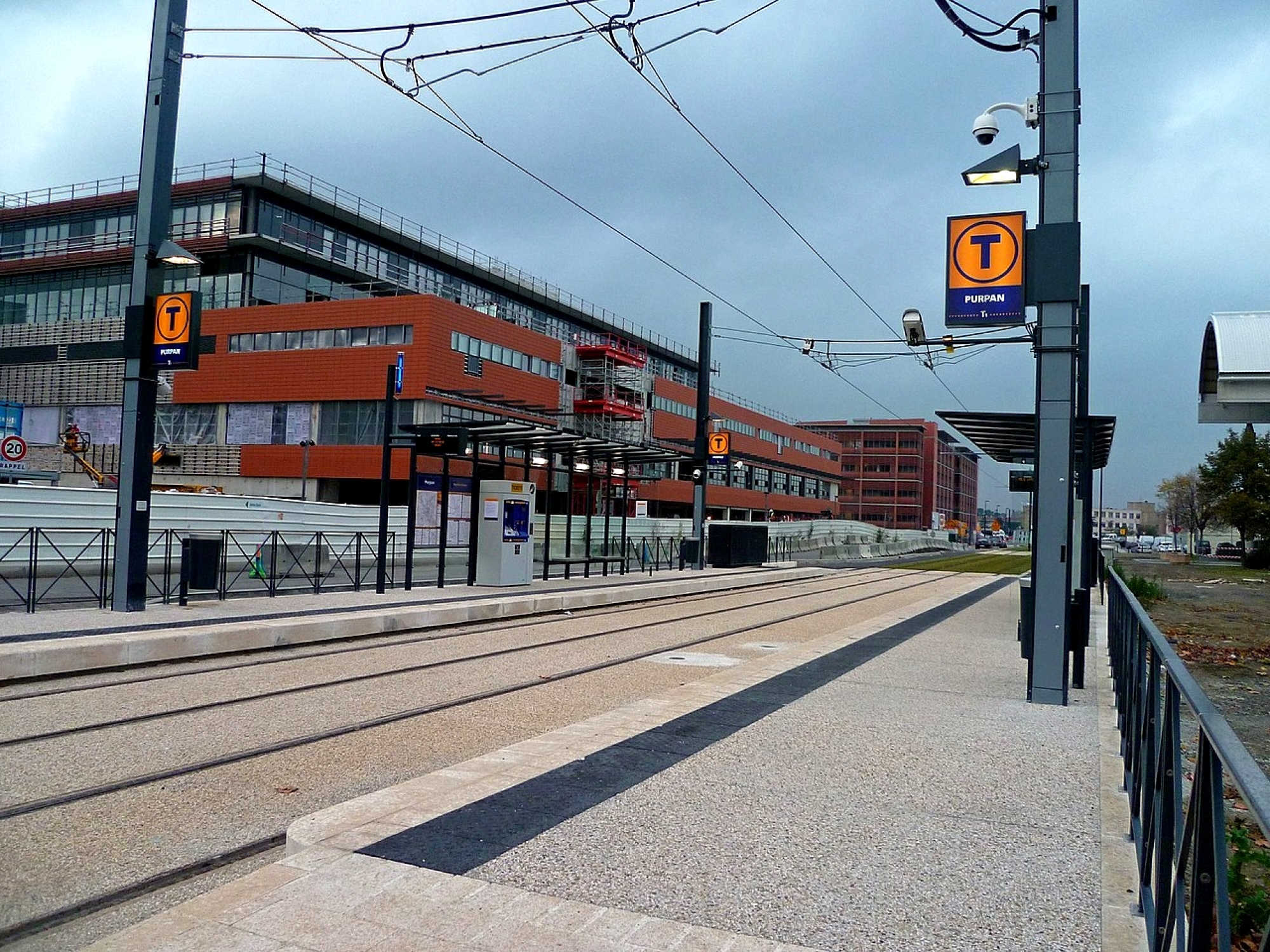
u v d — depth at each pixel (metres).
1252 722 9.55
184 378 50.12
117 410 50.75
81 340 52.81
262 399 47.84
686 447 69.25
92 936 3.74
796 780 5.54
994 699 8.58
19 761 6.19
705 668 10.95
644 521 38.72
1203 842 2.67
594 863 4.07
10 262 54.56
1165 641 4.32
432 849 4.18
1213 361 8.88
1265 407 8.04
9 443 29.50
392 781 5.95
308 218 51.44
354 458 45.56
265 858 4.62
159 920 3.41
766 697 8.31
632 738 6.53
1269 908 3.91
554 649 12.38
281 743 6.82
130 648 10.05
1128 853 4.39
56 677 9.31
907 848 4.41
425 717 7.85
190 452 49.97
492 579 20.05
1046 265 8.69
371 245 55.16
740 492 80.06
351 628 13.05
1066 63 8.73
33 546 12.80
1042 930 3.51
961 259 8.97
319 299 52.59
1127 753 5.98
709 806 4.97
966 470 155.75
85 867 4.41
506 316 59.44
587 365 59.06
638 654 12.00
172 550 21.52
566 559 22.73
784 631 15.34
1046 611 8.48
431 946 3.23
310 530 25.31
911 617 17.80
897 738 6.76
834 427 124.69
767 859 4.20
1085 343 16.88
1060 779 5.72
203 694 8.63
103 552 13.62
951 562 54.94
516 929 3.38
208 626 11.56
